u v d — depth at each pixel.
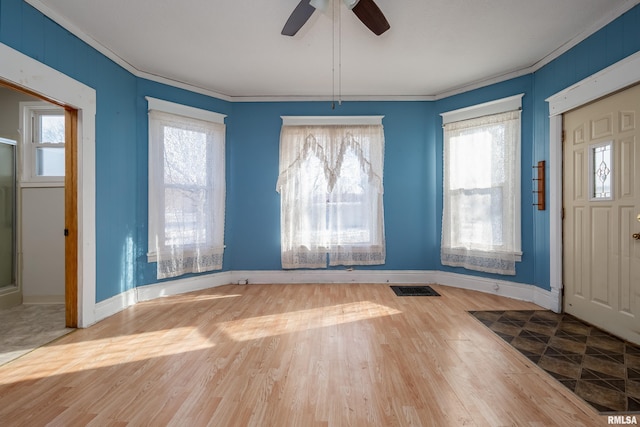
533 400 1.83
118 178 3.48
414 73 3.89
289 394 1.89
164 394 1.90
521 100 3.80
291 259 4.57
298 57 3.49
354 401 1.82
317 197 4.55
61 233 3.78
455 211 4.33
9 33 2.33
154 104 3.90
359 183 4.55
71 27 2.84
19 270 3.74
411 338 2.70
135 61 3.59
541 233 3.59
